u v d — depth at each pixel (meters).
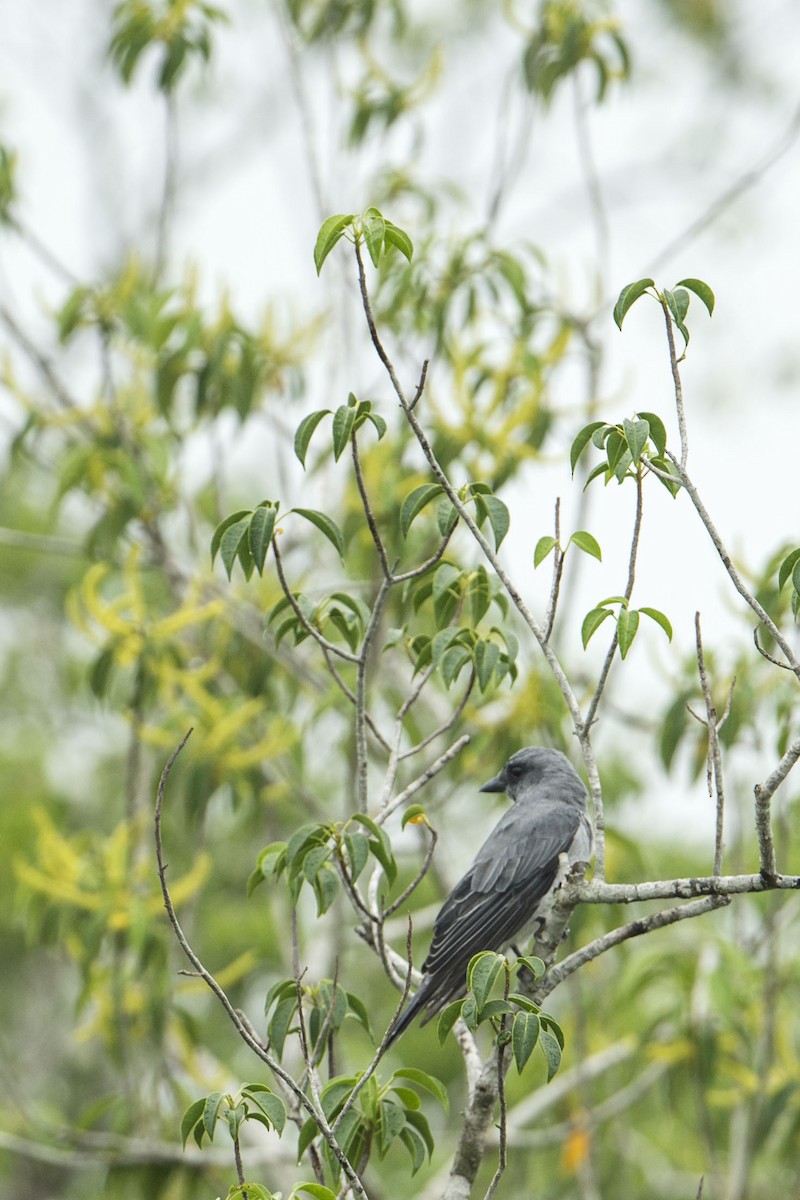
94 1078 18.62
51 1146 12.80
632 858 13.89
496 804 17.25
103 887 12.53
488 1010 6.52
